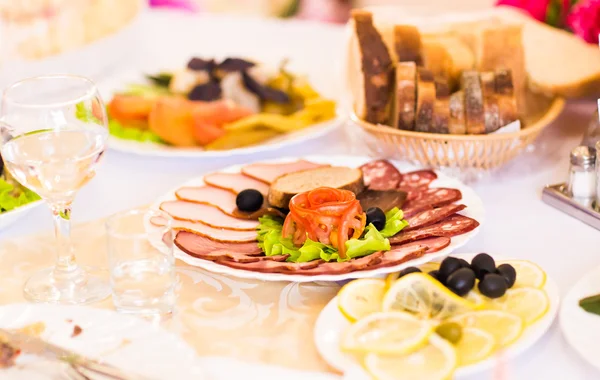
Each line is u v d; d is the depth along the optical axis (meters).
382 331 0.83
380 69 1.15
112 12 1.56
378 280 0.90
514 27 1.17
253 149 1.15
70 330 0.86
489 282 0.87
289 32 1.64
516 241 1.00
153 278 0.90
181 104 1.23
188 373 0.81
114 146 1.18
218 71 1.30
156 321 0.89
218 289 0.94
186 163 1.18
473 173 1.11
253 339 0.87
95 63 1.42
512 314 0.86
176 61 1.47
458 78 1.17
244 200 1.01
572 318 0.86
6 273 0.97
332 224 0.94
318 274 0.90
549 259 0.97
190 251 0.94
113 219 0.90
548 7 1.40
